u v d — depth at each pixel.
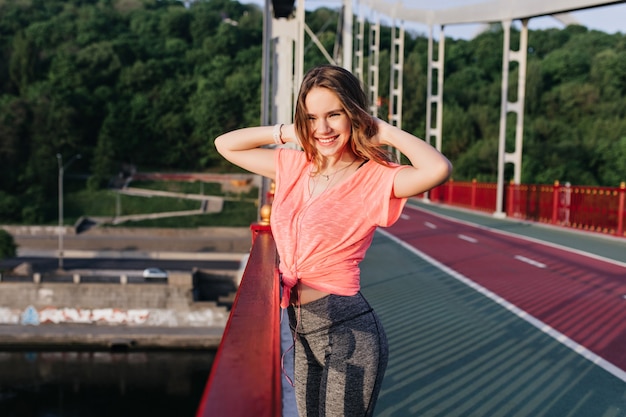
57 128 85.19
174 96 101.69
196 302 33.50
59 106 88.31
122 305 33.31
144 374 29.42
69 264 44.62
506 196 24.47
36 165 77.75
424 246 13.78
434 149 1.94
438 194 36.09
